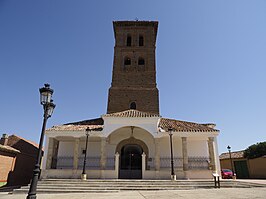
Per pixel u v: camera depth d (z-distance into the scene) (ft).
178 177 62.13
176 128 71.20
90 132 66.54
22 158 84.99
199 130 68.69
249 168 109.70
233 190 41.47
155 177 61.72
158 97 91.61
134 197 33.32
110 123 67.10
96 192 45.11
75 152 65.62
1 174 71.10
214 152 68.44
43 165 65.51
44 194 41.52
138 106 89.71
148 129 66.28
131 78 95.35
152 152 72.18
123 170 69.26
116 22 107.34
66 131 67.97
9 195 43.04
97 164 71.15
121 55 101.65
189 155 72.64
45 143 67.72
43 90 31.22
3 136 85.20
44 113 30.66
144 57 101.24
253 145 109.29
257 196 31.42
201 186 50.03
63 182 53.11
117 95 91.76
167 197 32.12
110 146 73.15
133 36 106.32
